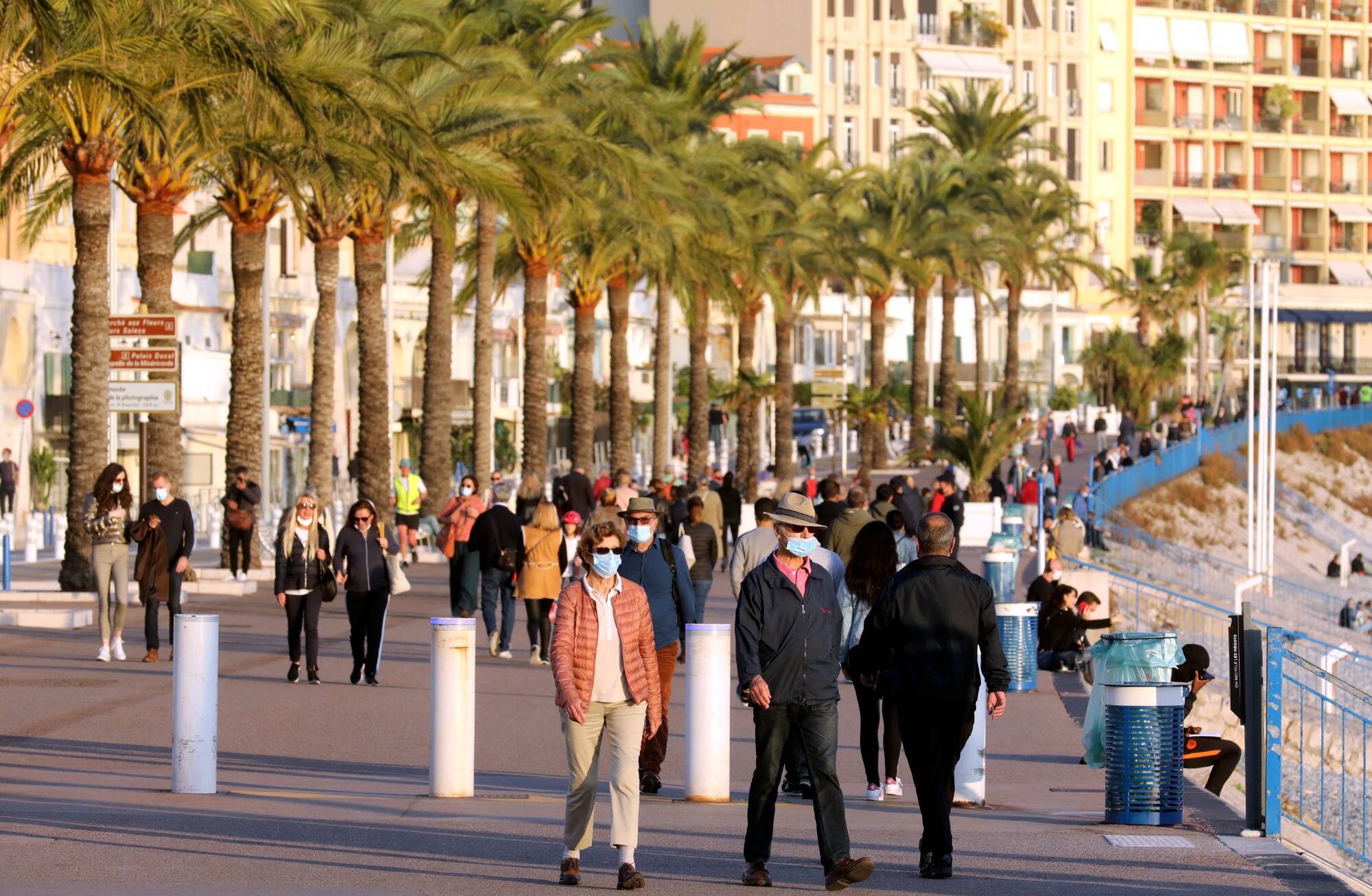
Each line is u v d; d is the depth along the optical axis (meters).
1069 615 41.97
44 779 24.16
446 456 77.62
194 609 49.62
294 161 59.34
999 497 99.69
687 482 77.81
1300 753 25.66
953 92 149.75
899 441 156.25
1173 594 61.03
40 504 91.06
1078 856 19.00
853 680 23.09
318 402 70.19
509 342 147.88
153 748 27.56
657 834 20.72
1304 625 89.12
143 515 37.66
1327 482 160.00
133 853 18.17
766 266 113.69
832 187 129.25
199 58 46.62
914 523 40.06
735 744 30.25
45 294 94.94
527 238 75.50
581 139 72.25
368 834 19.94
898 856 19.27
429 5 64.31
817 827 17.47
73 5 43.28
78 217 50.09
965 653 17.98
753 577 17.56
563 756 28.33
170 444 54.53
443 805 22.61
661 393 104.75
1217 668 55.00
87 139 49.44
